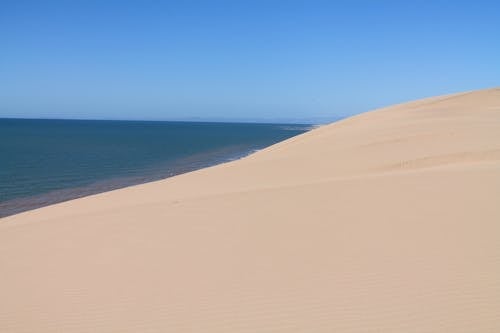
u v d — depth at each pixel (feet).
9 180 116.26
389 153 61.00
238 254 26.40
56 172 133.08
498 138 59.26
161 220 35.53
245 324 19.06
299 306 19.97
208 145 260.42
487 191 32.50
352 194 35.91
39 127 613.11
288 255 25.43
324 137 98.58
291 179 54.75
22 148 231.09
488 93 130.21
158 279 24.20
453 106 120.47
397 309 18.89
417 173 41.27
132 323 20.08
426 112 110.11
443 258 22.85
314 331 18.11
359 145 70.85
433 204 31.04
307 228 29.37
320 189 38.86
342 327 18.12
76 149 226.58
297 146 93.81
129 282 24.21
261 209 34.91
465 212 28.84
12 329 20.57
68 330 20.07
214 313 20.17
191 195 47.47
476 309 18.35
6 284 25.72
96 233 34.19
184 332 18.98
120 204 49.16
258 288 21.97
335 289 21.03
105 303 22.12
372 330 17.70
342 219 30.30
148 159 173.47
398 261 23.07
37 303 22.90
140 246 29.81
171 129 606.14
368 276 21.86
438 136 66.28
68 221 39.60
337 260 24.00
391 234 26.66
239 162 85.05
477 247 23.71
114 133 440.86
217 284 22.85
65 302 22.70
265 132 506.48
